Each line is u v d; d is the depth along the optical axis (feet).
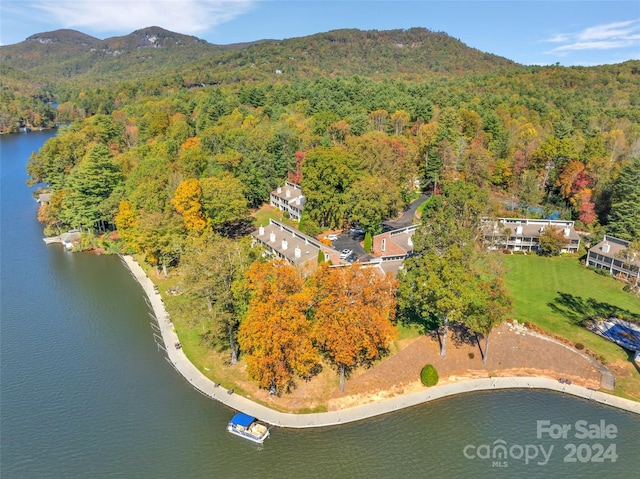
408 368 175.11
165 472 135.44
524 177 343.26
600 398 161.58
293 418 153.79
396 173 339.77
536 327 197.57
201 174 356.38
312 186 308.60
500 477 132.46
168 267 273.54
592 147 357.82
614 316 208.95
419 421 153.99
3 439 146.92
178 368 181.06
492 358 181.37
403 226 315.78
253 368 148.97
